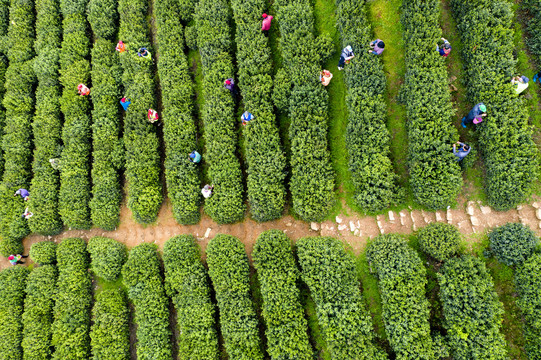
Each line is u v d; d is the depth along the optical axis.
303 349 14.80
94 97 19.84
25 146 20.97
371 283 15.96
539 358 13.13
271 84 17.67
